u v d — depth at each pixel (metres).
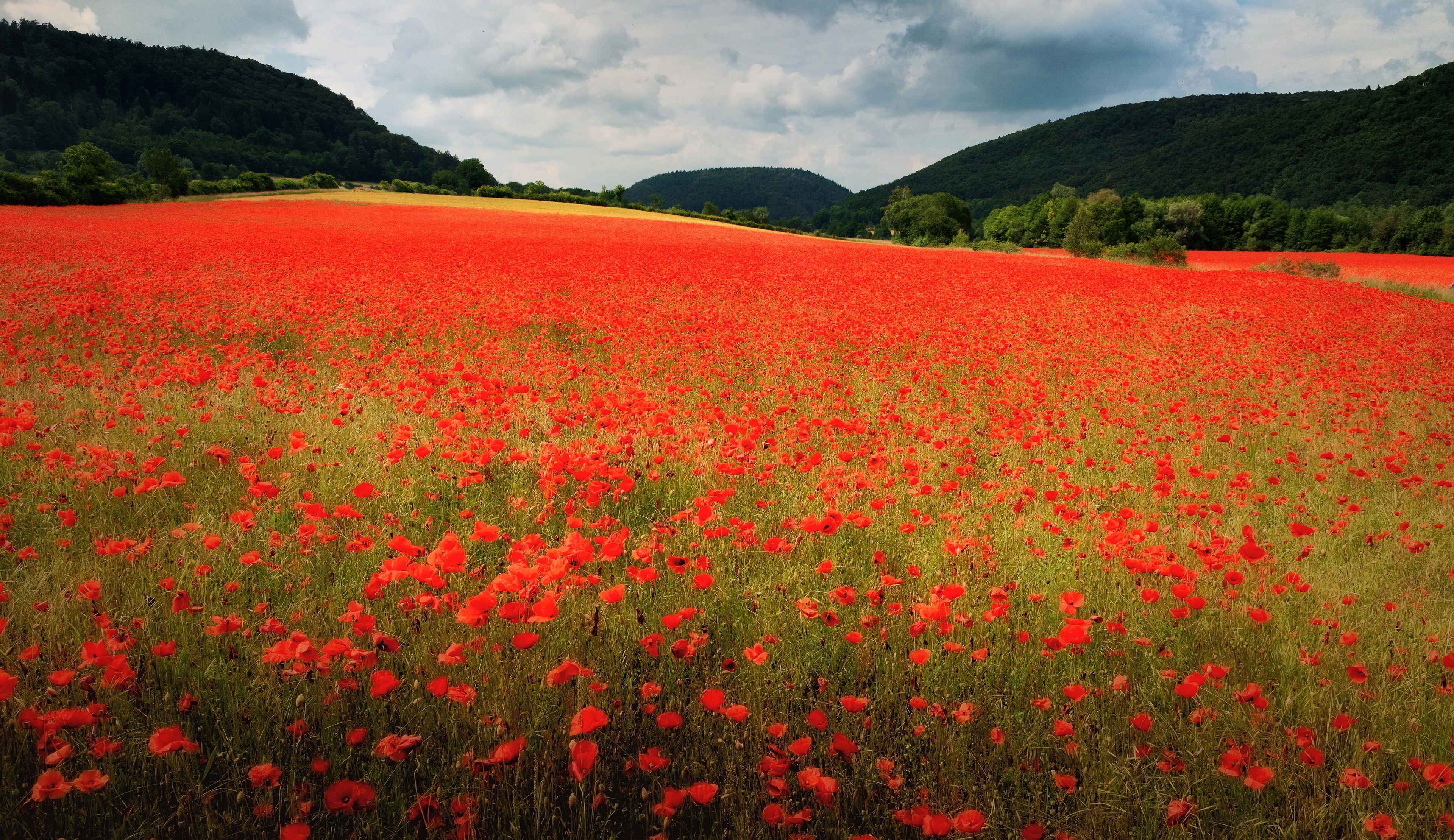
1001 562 3.67
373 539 3.24
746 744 2.29
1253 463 6.03
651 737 2.30
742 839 1.97
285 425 5.21
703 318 12.39
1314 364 10.81
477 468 4.35
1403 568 3.97
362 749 2.19
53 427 4.77
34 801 1.84
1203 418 7.29
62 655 2.46
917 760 2.32
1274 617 3.23
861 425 5.54
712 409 6.17
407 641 2.67
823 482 4.30
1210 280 25.69
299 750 2.17
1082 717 2.51
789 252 35.34
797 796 2.13
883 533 3.93
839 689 2.61
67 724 1.89
